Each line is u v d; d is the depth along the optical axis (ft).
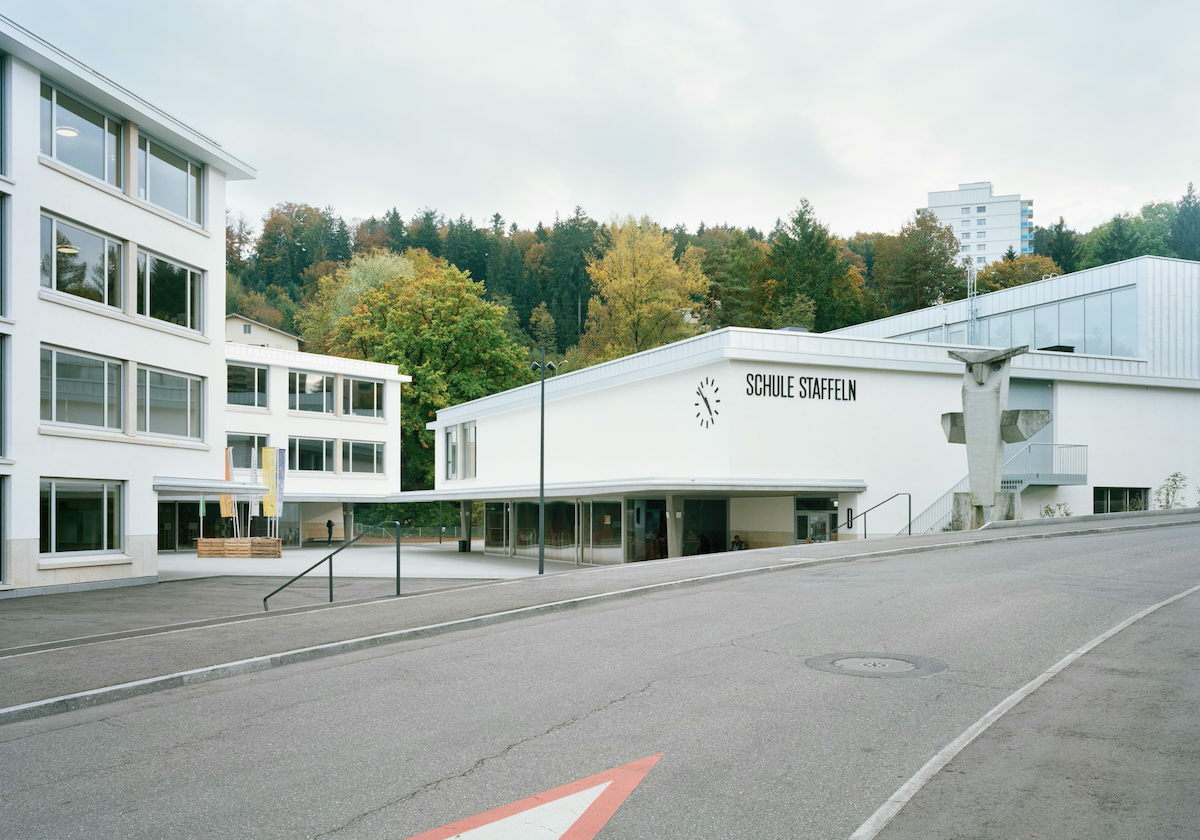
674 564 66.95
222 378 90.58
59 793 21.26
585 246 327.47
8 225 67.26
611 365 116.98
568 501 124.16
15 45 66.59
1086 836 17.22
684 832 17.88
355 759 23.04
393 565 112.06
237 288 342.85
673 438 104.73
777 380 97.96
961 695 27.78
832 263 252.21
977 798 19.22
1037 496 112.06
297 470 171.42
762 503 105.60
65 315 71.67
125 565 76.33
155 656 37.04
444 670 33.53
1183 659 31.53
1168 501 120.06
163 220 82.64
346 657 37.63
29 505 68.13
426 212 405.18
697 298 244.22
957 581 51.78
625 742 23.82
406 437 220.64
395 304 221.05
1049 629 37.45
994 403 92.99
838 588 50.96
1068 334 130.41
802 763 21.90
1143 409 120.26
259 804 20.04
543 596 51.55
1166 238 314.76
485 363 219.82
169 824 19.03
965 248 609.01
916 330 156.56
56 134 71.82
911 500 103.35
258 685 32.65
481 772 21.75
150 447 79.77
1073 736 23.34
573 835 17.83
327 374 177.27
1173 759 21.43
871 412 102.58
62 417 71.77
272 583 78.89
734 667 32.09
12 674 34.09
